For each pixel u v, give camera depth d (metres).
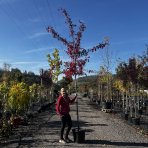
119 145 12.41
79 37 13.84
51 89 45.34
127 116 22.17
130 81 22.61
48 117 23.72
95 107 37.53
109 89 36.00
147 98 39.84
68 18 13.76
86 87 82.94
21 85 22.17
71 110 31.75
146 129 16.89
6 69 47.22
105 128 17.41
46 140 13.48
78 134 12.85
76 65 13.82
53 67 39.59
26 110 23.17
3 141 13.24
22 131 16.05
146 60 22.56
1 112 19.27
